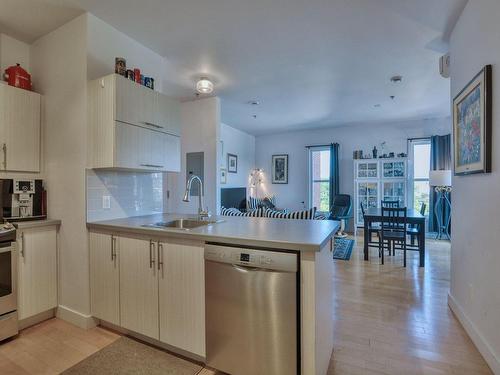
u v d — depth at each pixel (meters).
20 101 2.32
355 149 6.60
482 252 1.89
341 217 5.93
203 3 2.07
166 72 3.32
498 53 1.67
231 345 1.60
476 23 1.96
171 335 1.83
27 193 2.30
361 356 1.85
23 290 2.16
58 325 2.26
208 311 1.67
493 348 1.71
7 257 2.05
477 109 1.91
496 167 1.70
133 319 1.99
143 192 2.72
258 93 4.11
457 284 2.38
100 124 2.12
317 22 2.32
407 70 3.29
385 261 4.10
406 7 2.13
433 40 2.60
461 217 2.29
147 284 1.92
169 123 2.54
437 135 5.76
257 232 1.74
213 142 4.27
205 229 1.86
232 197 6.04
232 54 2.87
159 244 1.86
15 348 1.96
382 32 2.47
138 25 2.35
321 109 5.04
